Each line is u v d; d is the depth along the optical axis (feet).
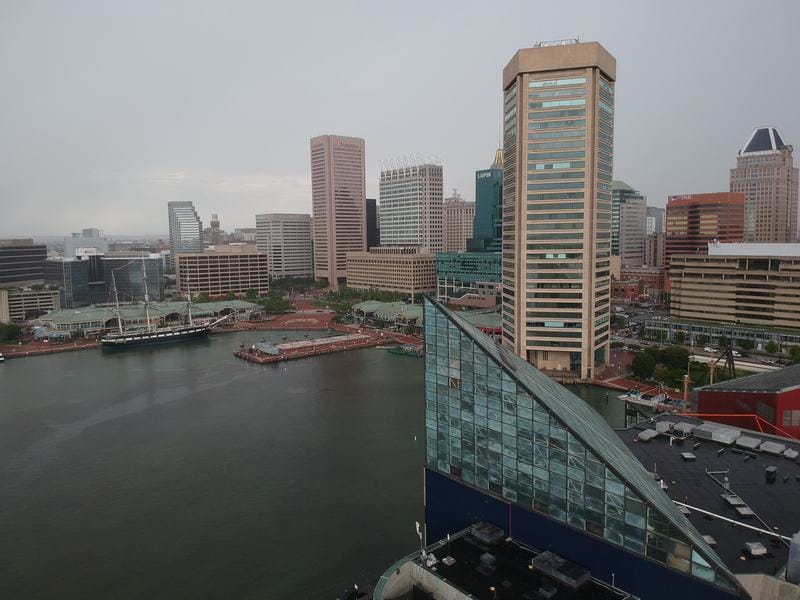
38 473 485.56
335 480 458.50
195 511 414.21
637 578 247.91
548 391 310.65
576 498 267.39
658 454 377.91
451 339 311.68
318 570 342.44
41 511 419.54
